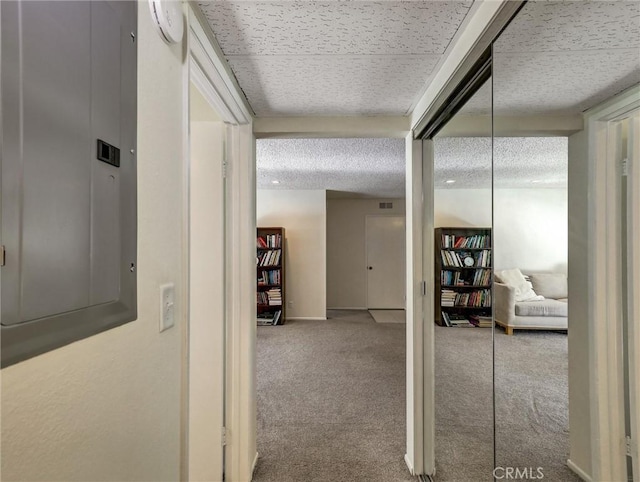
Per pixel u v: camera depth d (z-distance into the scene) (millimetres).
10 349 413
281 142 3395
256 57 1432
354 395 3107
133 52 695
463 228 1971
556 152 861
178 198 922
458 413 1942
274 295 6070
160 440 816
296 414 2752
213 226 1884
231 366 1923
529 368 1079
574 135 795
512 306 1151
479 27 1109
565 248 852
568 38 791
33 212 442
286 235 6555
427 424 2004
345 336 5223
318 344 4781
